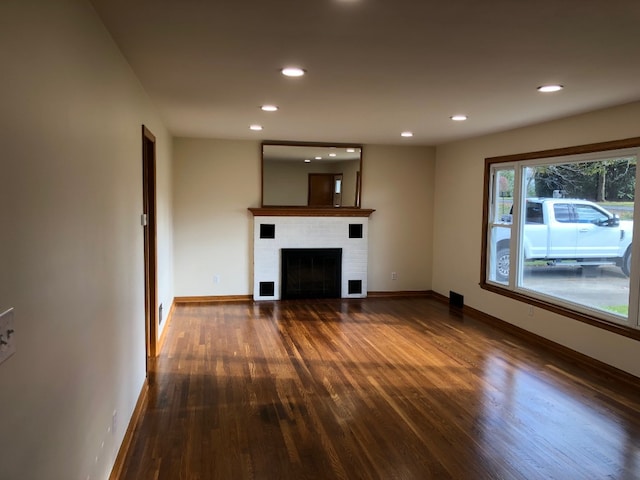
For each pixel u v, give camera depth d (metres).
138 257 3.26
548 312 4.73
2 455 1.11
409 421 3.15
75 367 1.71
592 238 4.32
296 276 6.91
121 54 2.64
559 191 4.75
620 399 3.54
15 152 1.19
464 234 6.37
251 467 2.59
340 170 6.92
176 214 6.50
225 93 3.67
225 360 4.28
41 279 1.37
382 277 7.22
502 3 1.95
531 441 2.91
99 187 2.09
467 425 3.10
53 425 1.48
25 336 1.25
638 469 2.63
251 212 6.70
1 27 1.11
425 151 7.18
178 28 2.27
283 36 2.37
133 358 3.03
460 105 4.01
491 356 4.48
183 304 6.51
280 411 3.27
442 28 2.24
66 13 1.62
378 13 2.07
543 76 3.06
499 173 5.71
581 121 4.36
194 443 2.83
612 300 4.12
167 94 3.71
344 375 3.95
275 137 6.34
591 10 2.01
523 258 5.29
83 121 1.83
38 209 1.35
